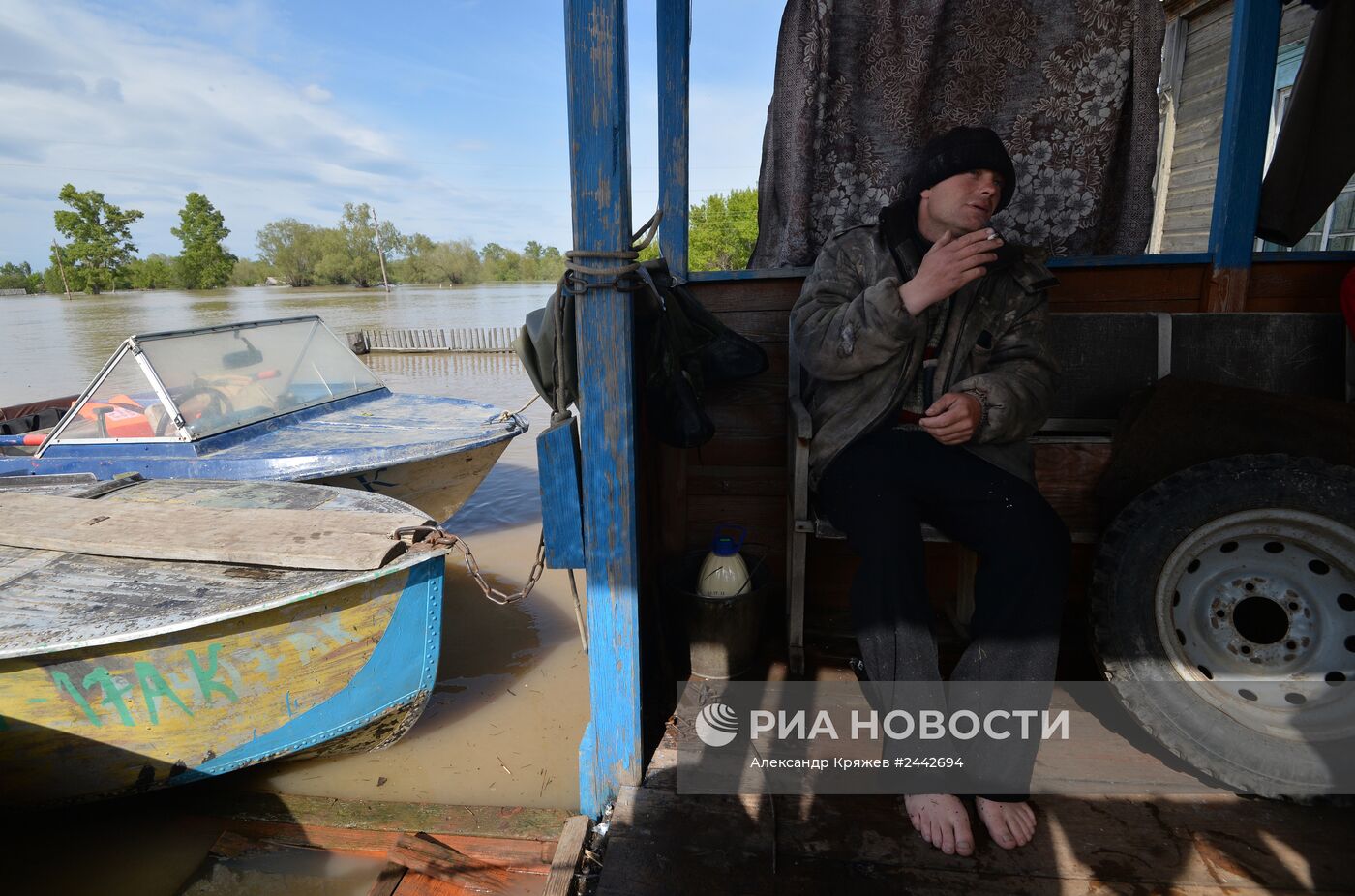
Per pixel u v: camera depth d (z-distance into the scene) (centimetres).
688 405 210
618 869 159
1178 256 257
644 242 164
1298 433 195
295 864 211
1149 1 260
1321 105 247
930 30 272
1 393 1530
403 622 255
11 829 244
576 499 177
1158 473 207
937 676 166
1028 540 167
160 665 221
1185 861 155
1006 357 194
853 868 157
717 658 238
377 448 422
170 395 417
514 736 294
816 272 203
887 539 172
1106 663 187
